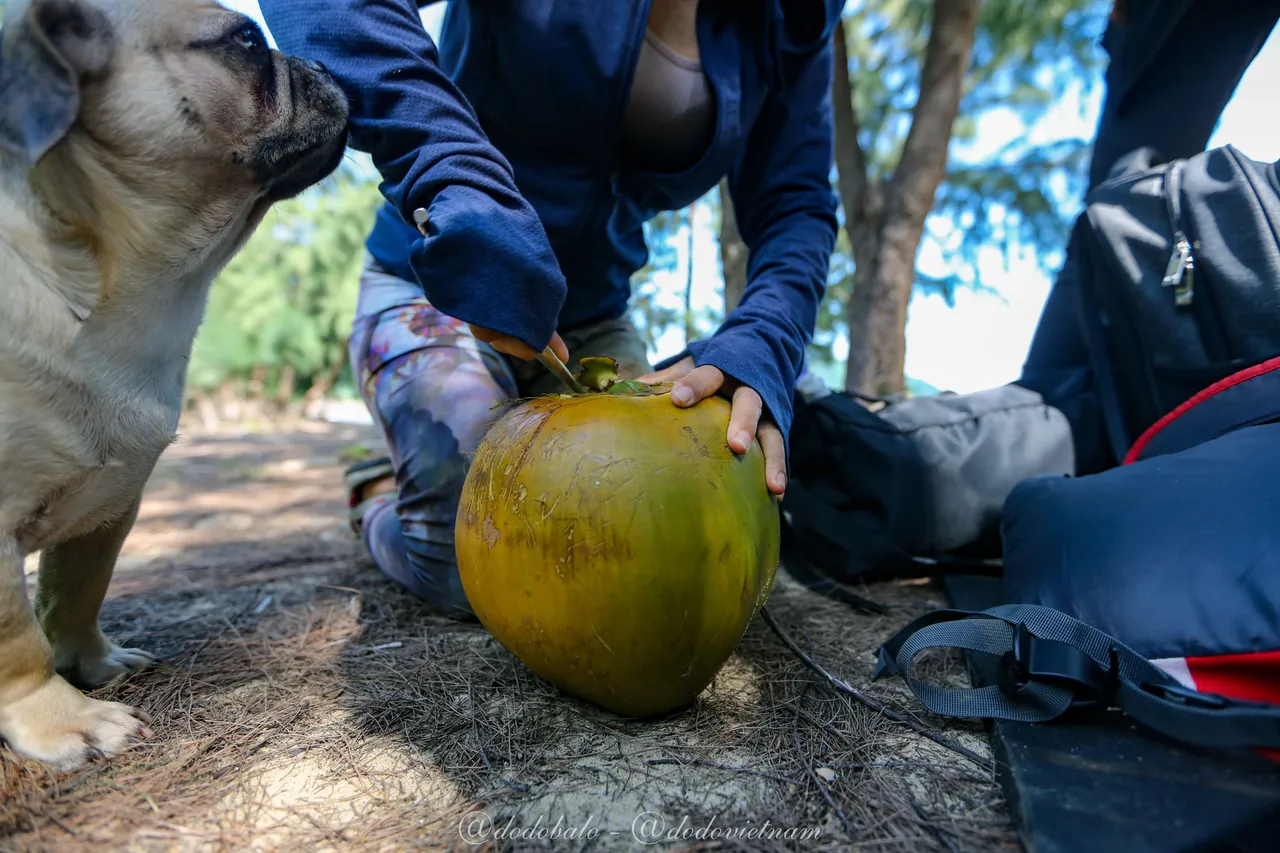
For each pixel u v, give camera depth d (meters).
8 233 1.20
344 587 2.19
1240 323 1.70
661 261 9.37
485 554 1.22
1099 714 1.22
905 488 2.10
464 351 1.94
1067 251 2.54
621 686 1.22
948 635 1.29
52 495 1.27
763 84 1.87
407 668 1.58
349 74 1.34
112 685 1.49
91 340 1.28
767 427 1.38
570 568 1.13
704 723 1.32
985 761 1.18
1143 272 1.89
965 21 4.23
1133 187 1.99
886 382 4.55
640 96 1.79
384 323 2.03
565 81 1.68
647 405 1.24
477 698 1.43
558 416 1.23
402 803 1.10
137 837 1.02
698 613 1.16
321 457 6.41
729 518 1.17
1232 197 1.75
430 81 1.32
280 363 12.31
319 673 1.56
